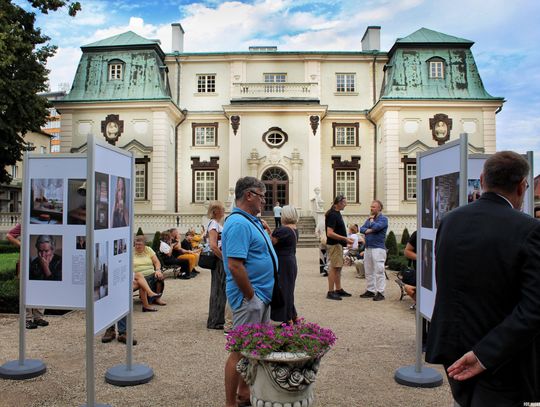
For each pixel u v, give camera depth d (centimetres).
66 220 562
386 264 1752
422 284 569
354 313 950
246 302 457
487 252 284
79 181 558
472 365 277
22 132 2242
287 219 786
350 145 3203
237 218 460
